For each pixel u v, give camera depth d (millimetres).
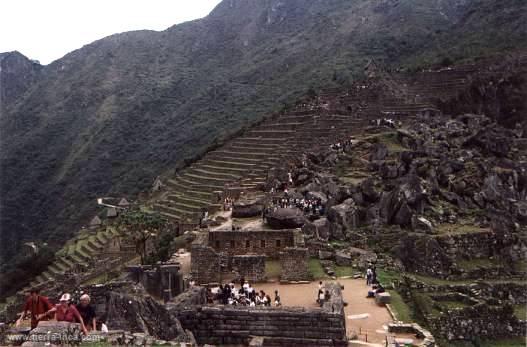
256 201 61062
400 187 55125
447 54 144750
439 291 41562
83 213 137500
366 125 96812
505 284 43969
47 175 174375
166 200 95125
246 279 36562
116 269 58375
